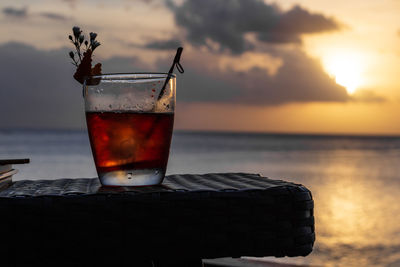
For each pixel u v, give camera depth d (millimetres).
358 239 3844
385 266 2936
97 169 657
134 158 634
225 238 568
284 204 575
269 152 20266
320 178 9672
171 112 659
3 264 557
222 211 568
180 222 565
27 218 555
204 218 567
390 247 3514
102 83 630
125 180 638
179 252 566
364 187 8117
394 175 10305
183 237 565
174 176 738
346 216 5082
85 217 560
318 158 16484
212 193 569
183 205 565
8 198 554
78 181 716
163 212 564
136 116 629
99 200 560
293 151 21438
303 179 9469
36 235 557
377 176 10102
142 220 563
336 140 43906
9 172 666
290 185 600
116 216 562
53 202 557
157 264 689
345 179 9469
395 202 6160
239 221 570
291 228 577
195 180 686
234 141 37062
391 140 45344
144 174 638
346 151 22688
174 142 33031
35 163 11953
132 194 564
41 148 19469
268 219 572
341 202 6254
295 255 581
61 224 558
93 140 646
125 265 586
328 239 3855
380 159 16453
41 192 593
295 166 12656
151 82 636
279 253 576
